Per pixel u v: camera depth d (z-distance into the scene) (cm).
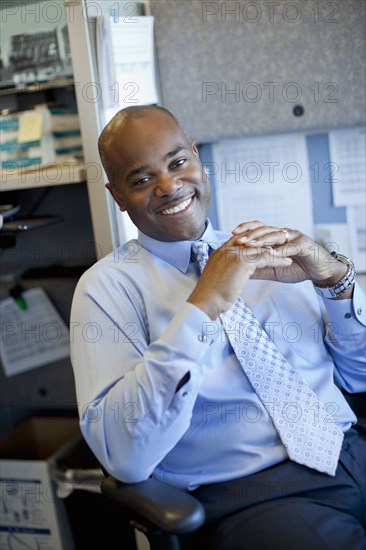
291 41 139
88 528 161
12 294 170
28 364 175
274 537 93
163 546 91
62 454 160
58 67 145
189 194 110
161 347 99
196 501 90
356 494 102
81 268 163
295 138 146
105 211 133
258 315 115
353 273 115
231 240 106
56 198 161
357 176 145
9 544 165
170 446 100
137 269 113
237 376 110
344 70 138
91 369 106
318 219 149
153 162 107
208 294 100
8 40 147
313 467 103
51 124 142
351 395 123
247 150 149
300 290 119
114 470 99
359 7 135
